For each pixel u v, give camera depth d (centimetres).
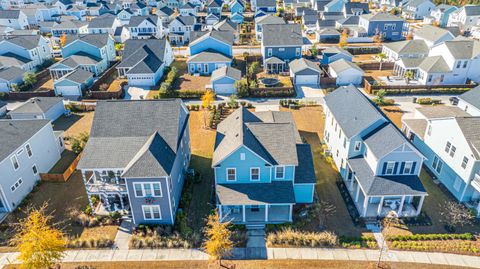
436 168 3703
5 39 7331
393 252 2767
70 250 2839
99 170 3025
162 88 5844
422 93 5853
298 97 5822
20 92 6028
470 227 3019
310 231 2997
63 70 6844
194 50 7425
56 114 5247
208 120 5053
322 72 6825
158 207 2986
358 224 3053
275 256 2756
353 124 3509
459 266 2631
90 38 7538
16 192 3350
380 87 5909
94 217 3156
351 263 2672
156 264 2702
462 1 13025
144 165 2836
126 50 7344
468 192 3231
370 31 9469
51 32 10869
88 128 4966
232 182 3166
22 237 2403
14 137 3469
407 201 3297
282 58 7281
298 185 3189
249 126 3278
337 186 3572
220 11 12812
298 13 11856
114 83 6725
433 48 6525
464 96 4612
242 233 2962
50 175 3678
